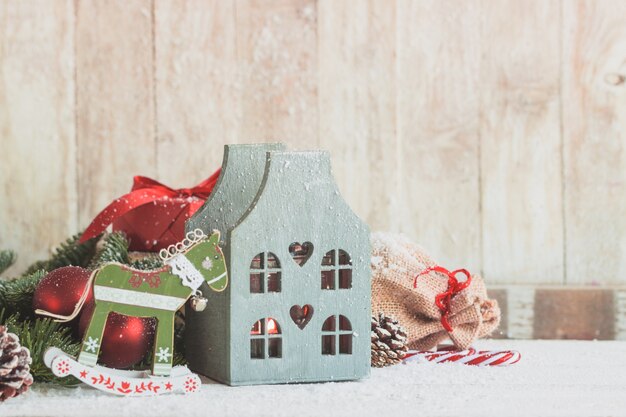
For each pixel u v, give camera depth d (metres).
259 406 1.11
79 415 1.08
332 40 1.57
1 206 1.58
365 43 1.57
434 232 1.58
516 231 1.57
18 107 1.58
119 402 1.12
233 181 1.25
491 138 1.57
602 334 1.54
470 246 1.57
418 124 1.57
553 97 1.56
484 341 1.48
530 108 1.57
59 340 1.19
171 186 1.58
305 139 1.58
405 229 1.58
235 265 1.16
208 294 1.20
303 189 1.18
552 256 1.57
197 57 1.58
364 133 1.58
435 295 1.32
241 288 1.16
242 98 1.58
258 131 1.58
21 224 1.59
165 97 1.58
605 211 1.56
